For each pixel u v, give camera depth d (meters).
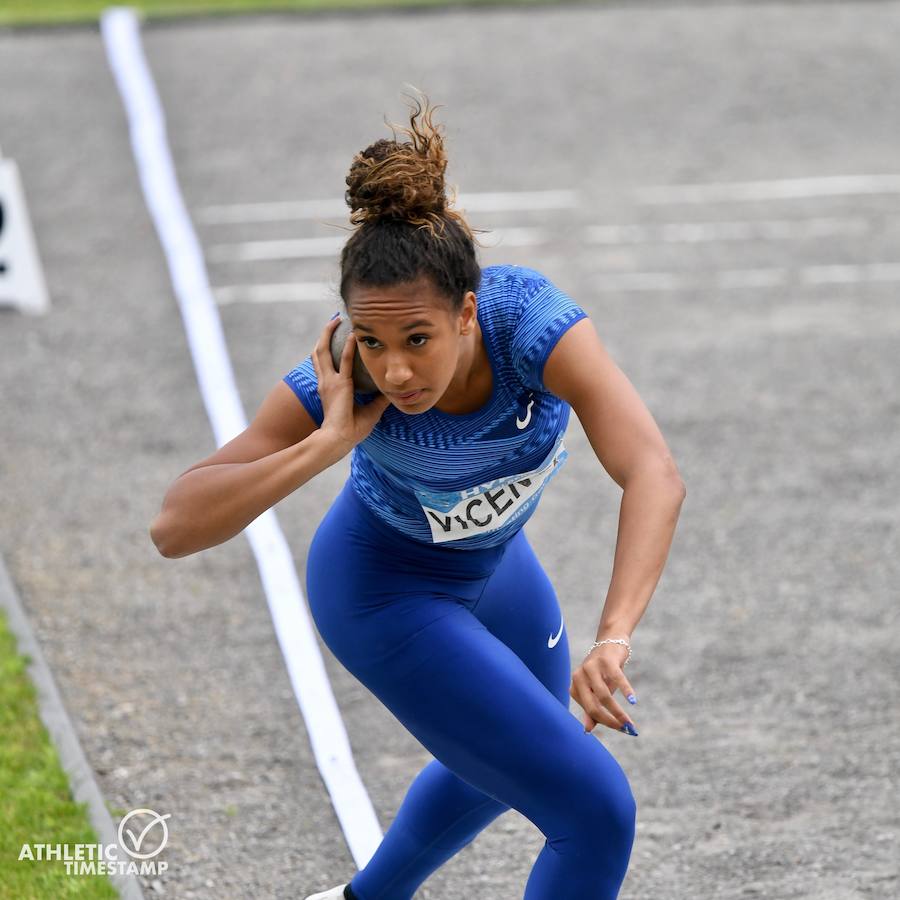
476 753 9.67
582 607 18.73
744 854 13.46
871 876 13.03
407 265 8.51
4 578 18.73
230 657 17.25
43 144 39.00
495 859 13.57
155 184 36.31
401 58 46.00
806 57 46.62
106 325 28.67
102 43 47.38
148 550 20.08
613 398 9.27
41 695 15.66
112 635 17.73
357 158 8.80
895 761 15.06
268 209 34.81
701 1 52.28
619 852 9.46
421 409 9.01
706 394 25.61
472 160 38.22
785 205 35.34
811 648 17.58
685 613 18.53
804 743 15.47
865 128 40.81
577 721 9.73
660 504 9.02
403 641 9.99
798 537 20.67
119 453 23.31
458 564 10.34
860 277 31.14
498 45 47.38
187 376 26.38
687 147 39.38
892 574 19.53
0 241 29.38
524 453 9.85
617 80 44.44
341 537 10.52
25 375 26.45
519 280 9.55
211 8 49.84
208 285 30.52
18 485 22.19
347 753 15.02
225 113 41.28
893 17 50.53
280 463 9.12
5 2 51.28
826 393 25.67
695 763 15.11
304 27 49.00
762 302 29.88
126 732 15.53
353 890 11.65
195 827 13.87
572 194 35.97
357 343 9.14
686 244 32.94
